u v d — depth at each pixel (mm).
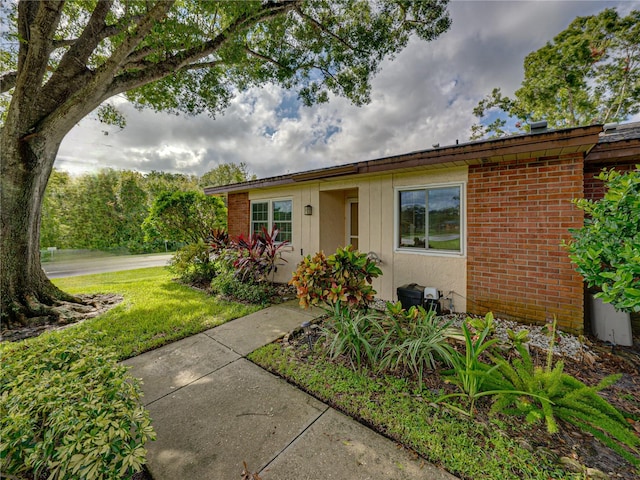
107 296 6211
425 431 1979
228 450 1876
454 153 4043
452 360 2525
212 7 3797
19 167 4594
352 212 7391
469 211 4449
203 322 4383
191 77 6762
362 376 2701
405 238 5250
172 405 2363
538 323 3918
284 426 2092
